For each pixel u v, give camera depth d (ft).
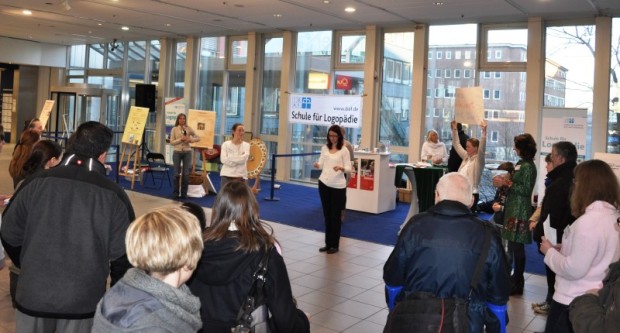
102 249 7.40
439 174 22.33
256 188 34.09
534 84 31.17
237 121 44.37
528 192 15.05
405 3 28.68
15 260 7.98
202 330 6.70
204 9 33.22
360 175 28.63
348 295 15.28
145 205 28.25
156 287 4.70
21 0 32.58
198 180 31.89
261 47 42.01
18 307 7.29
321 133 39.68
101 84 54.70
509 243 15.66
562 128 25.98
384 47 36.63
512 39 32.53
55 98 53.57
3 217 7.61
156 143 48.85
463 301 6.84
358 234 23.29
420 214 7.46
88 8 34.58
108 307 4.62
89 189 7.41
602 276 8.21
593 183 8.43
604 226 8.14
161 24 39.81
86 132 7.69
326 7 30.89
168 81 48.08
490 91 33.35
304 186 38.34
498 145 33.30
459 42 34.17
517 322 13.56
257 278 6.64
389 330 6.86
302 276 16.96
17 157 14.51
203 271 6.70
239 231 6.84
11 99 59.11
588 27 30.27
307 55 40.32
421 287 7.03
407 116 35.94
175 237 4.84
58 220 7.26
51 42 53.67
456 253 6.93
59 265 7.18
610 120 29.99
